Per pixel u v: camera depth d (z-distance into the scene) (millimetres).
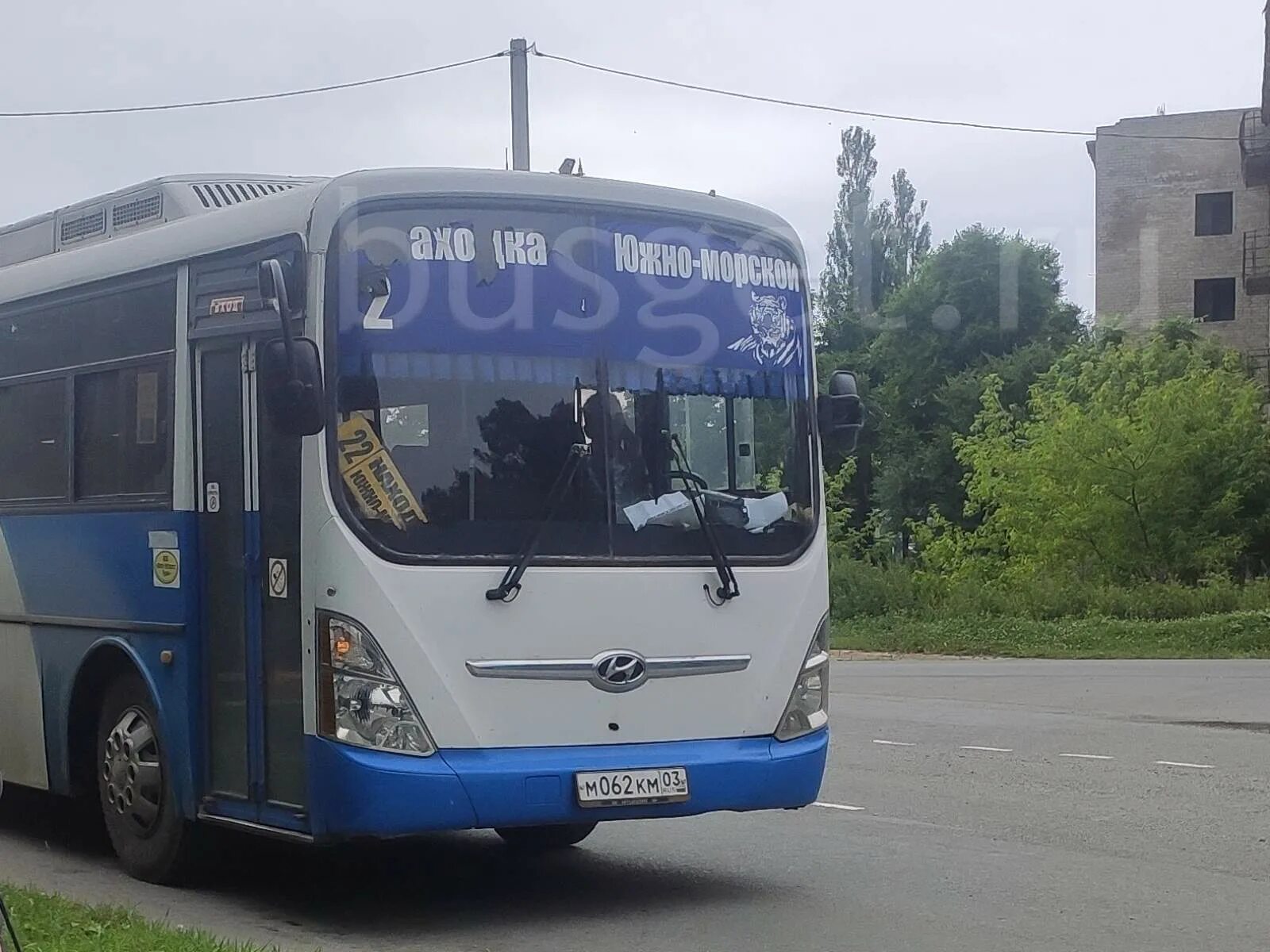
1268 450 42438
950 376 58406
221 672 8547
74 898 8531
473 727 7781
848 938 7832
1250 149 53312
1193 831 10742
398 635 7703
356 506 7766
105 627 9398
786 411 8875
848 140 68938
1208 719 17828
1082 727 17062
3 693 10484
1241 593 34562
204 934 7406
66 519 9812
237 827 8367
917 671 25203
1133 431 42719
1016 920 8180
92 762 9820
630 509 8242
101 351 9609
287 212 8172
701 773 8195
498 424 8047
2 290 10648
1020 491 44281
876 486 59000
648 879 9312
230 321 8492
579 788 7887
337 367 7832
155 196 10062
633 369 8391
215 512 8602
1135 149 60031
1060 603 34688
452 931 8031
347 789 7625
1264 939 7773
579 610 8031
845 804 11984
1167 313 59281
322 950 7555
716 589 8391
